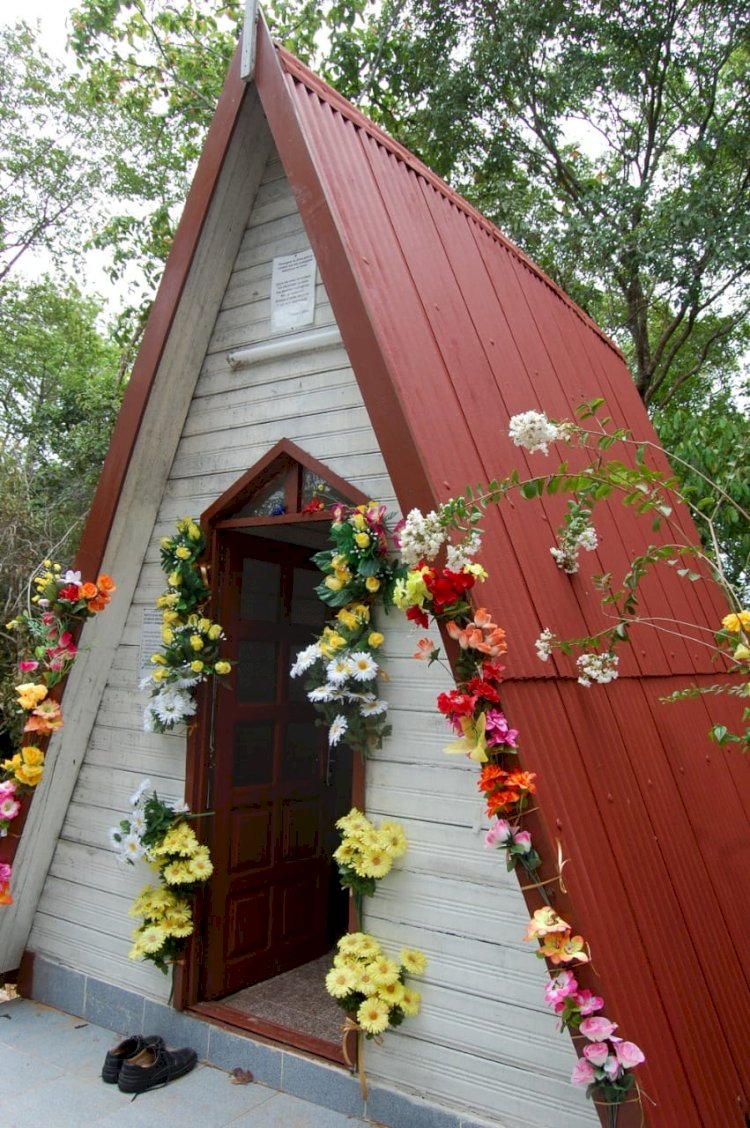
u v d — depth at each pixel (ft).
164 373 12.73
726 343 40.06
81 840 14.15
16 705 24.11
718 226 28.71
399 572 10.48
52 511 32.76
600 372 18.16
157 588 13.61
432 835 10.05
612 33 32.86
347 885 10.28
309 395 12.12
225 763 13.30
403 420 9.10
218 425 13.12
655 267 30.09
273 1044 11.42
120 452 12.79
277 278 12.69
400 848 10.05
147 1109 10.71
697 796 11.99
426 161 36.06
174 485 13.58
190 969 12.55
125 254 37.24
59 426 39.63
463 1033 9.56
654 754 11.41
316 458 11.83
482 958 9.53
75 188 47.24
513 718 8.34
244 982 13.50
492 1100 9.29
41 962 14.39
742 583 19.56
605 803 9.35
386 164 12.99
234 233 12.87
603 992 7.43
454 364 11.04
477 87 33.88
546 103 34.04
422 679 10.39
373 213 11.23
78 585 12.51
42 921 14.61
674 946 9.08
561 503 12.41
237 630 13.58
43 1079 11.57
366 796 10.61
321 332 11.96
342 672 10.35
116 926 13.47
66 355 49.65
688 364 39.93
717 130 33.32
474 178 37.11
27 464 34.60
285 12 35.60
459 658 8.34
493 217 34.55
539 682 9.42
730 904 11.05
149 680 12.85
